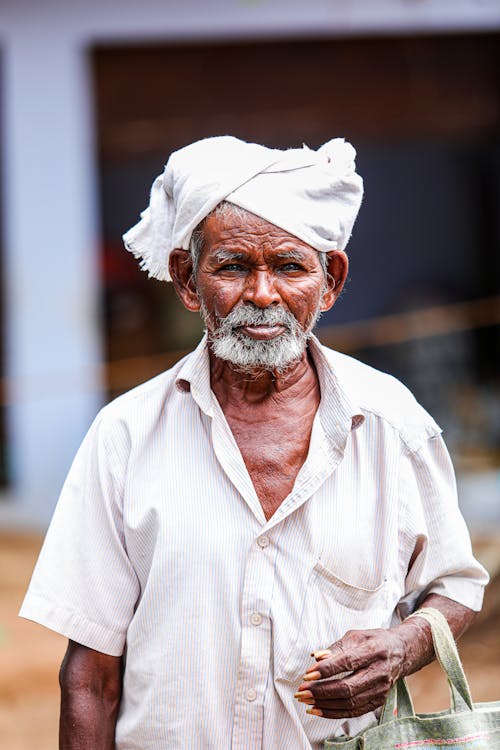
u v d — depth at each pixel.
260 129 15.38
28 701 7.50
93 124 15.31
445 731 3.19
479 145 19.48
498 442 16.64
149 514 3.29
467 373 18.98
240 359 3.25
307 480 3.25
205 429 3.36
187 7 14.87
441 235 19.80
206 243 3.27
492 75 15.23
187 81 15.22
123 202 18.92
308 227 3.22
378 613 3.33
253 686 3.21
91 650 3.39
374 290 19.78
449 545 3.43
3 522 13.25
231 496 3.28
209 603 3.23
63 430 15.48
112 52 15.16
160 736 3.25
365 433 3.38
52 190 15.20
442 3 14.80
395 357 19.12
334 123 15.36
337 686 3.07
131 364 18.03
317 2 14.81
